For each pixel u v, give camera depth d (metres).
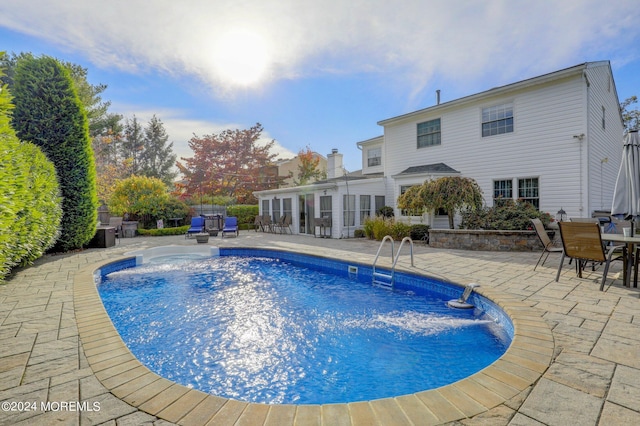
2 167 4.50
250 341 3.99
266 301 5.66
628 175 5.57
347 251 9.27
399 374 3.17
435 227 12.50
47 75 9.45
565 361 2.46
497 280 5.22
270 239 13.18
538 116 10.62
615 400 1.96
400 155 14.59
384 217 12.90
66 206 9.59
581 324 3.21
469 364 3.32
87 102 22.08
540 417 1.81
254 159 29.64
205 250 10.77
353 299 5.72
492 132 11.75
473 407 1.92
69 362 2.56
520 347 2.69
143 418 1.85
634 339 2.85
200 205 21.44
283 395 2.87
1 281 4.78
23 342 2.96
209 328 4.43
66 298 4.46
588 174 9.70
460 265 6.63
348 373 3.20
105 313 3.80
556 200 10.27
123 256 8.82
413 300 5.59
